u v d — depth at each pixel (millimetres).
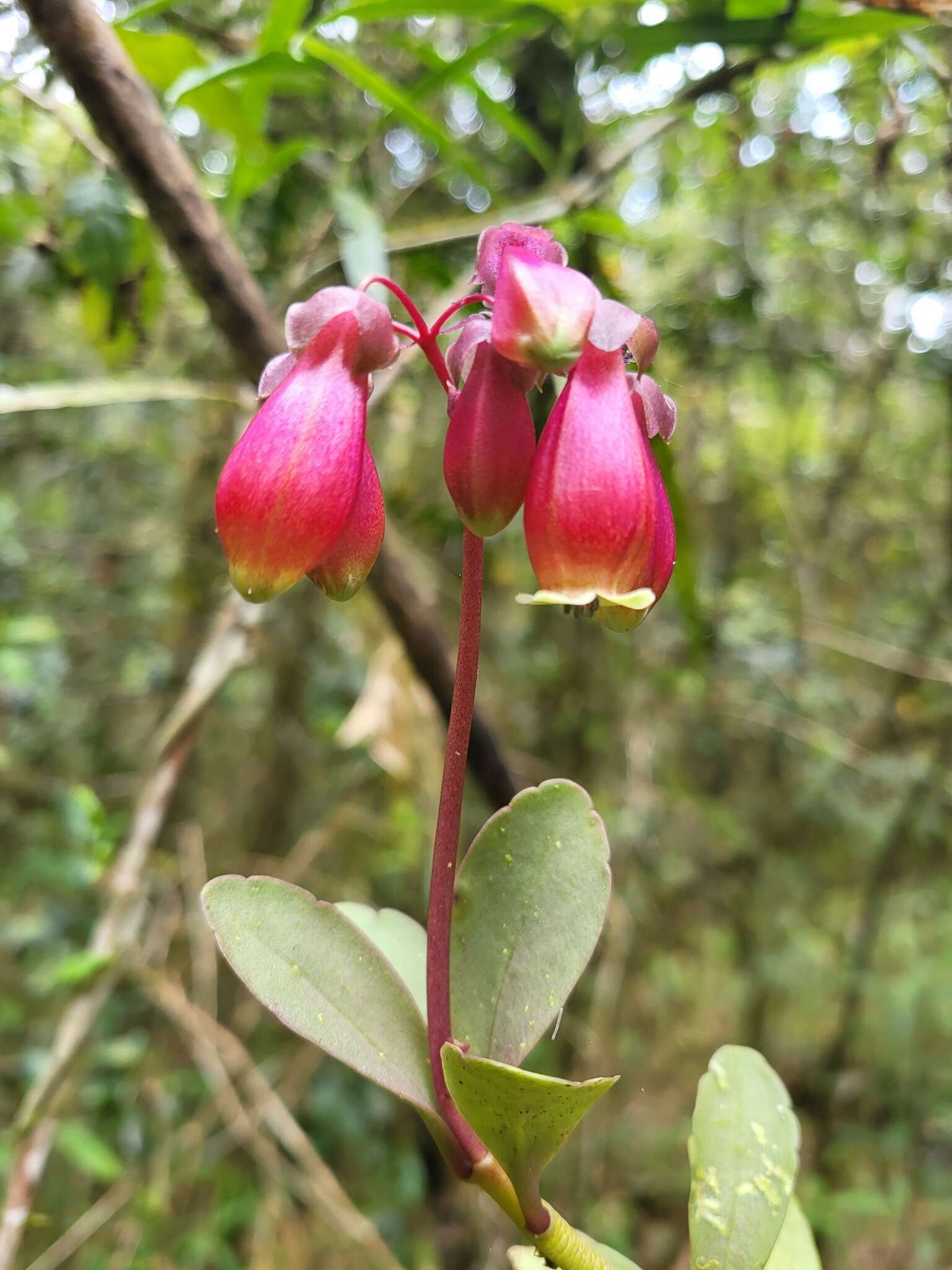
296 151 257
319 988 109
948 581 546
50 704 535
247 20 322
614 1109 516
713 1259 120
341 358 104
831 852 599
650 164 426
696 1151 128
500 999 115
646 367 109
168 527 552
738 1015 607
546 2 218
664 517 103
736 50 245
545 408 237
